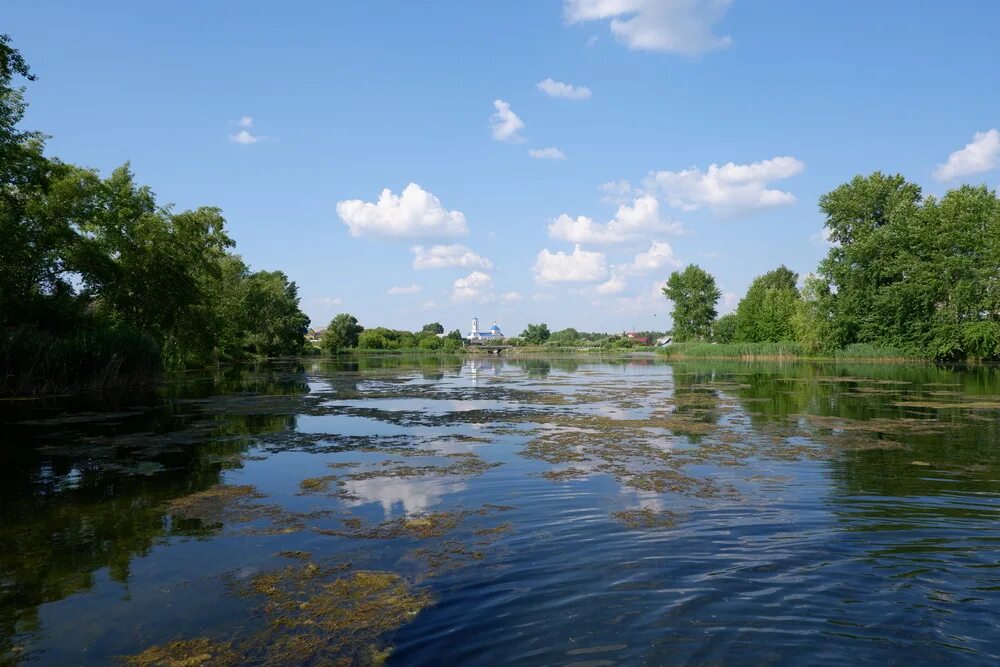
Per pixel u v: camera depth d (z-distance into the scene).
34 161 28.88
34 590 6.13
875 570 6.16
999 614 5.12
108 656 4.81
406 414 21.09
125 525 8.37
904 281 57.56
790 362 66.75
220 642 4.99
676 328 106.81
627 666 4.36
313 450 14.12
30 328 28.80
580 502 9.17
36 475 11.56
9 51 23.73
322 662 4.60
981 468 11.27
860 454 12.77
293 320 95.25
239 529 8.15
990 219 52.25
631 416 19.89
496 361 81.00
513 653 4.61
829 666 4.33
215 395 28.78
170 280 41.25
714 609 5.28
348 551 7.19
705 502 9.04
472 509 8.93
